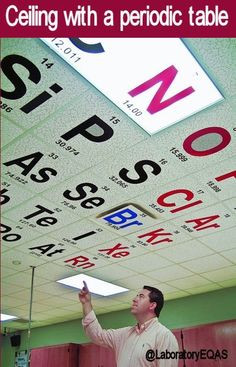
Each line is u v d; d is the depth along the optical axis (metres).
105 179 3.35
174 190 3.54
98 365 7.11
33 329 9.23
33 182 3.35
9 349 9.30
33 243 4.61
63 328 8.62
